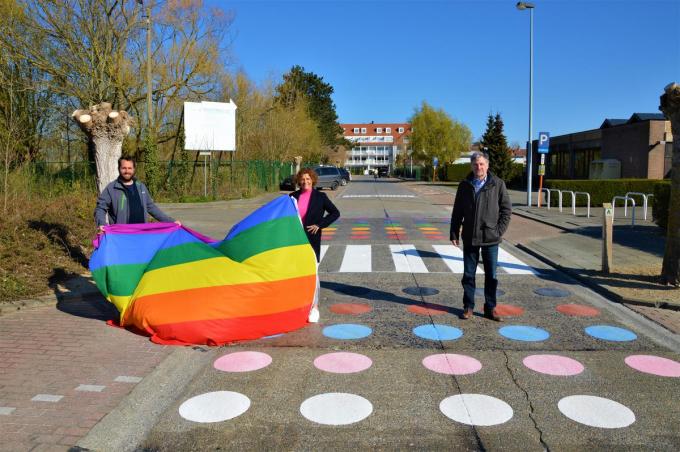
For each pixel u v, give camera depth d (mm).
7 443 3244
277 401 3965
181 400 3979
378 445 3330
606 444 3348
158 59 26641
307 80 70688
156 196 24469
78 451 3182
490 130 45000
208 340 5113
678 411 3809
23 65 21516
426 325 5891
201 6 26328
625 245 11164
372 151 143875
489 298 6090
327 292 7449
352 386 4238
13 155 13930
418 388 4199
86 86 22688
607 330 5727
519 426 3582
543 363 4750
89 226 10219
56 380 4242
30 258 7922
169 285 5277
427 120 60875
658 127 27859
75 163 22281
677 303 6492
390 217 17781
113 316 6117
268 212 5719
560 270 8969
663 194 12703
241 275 5246
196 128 25906
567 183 22516
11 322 5848
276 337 5441
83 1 22000
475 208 5922
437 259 10000
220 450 3273
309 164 54188
